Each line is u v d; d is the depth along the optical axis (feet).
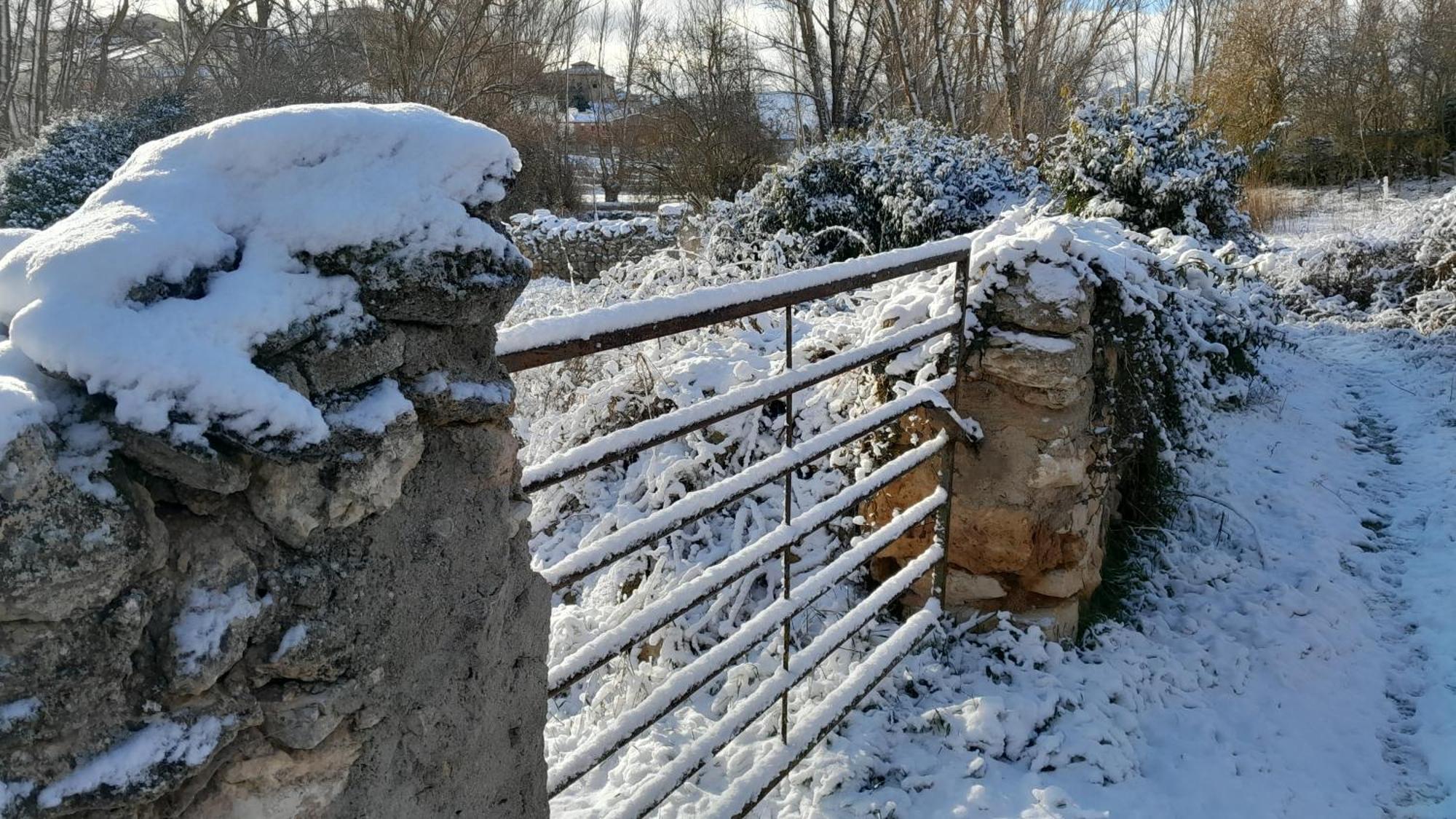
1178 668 11.56
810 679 10.75
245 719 3.98
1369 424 21.98
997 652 11.29
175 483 3.77
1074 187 28.22
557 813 8.79
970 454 11.25
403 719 4.75
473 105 64.95
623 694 10.57
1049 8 57.72
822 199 30.22
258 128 4.32
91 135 44.21
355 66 66.49
